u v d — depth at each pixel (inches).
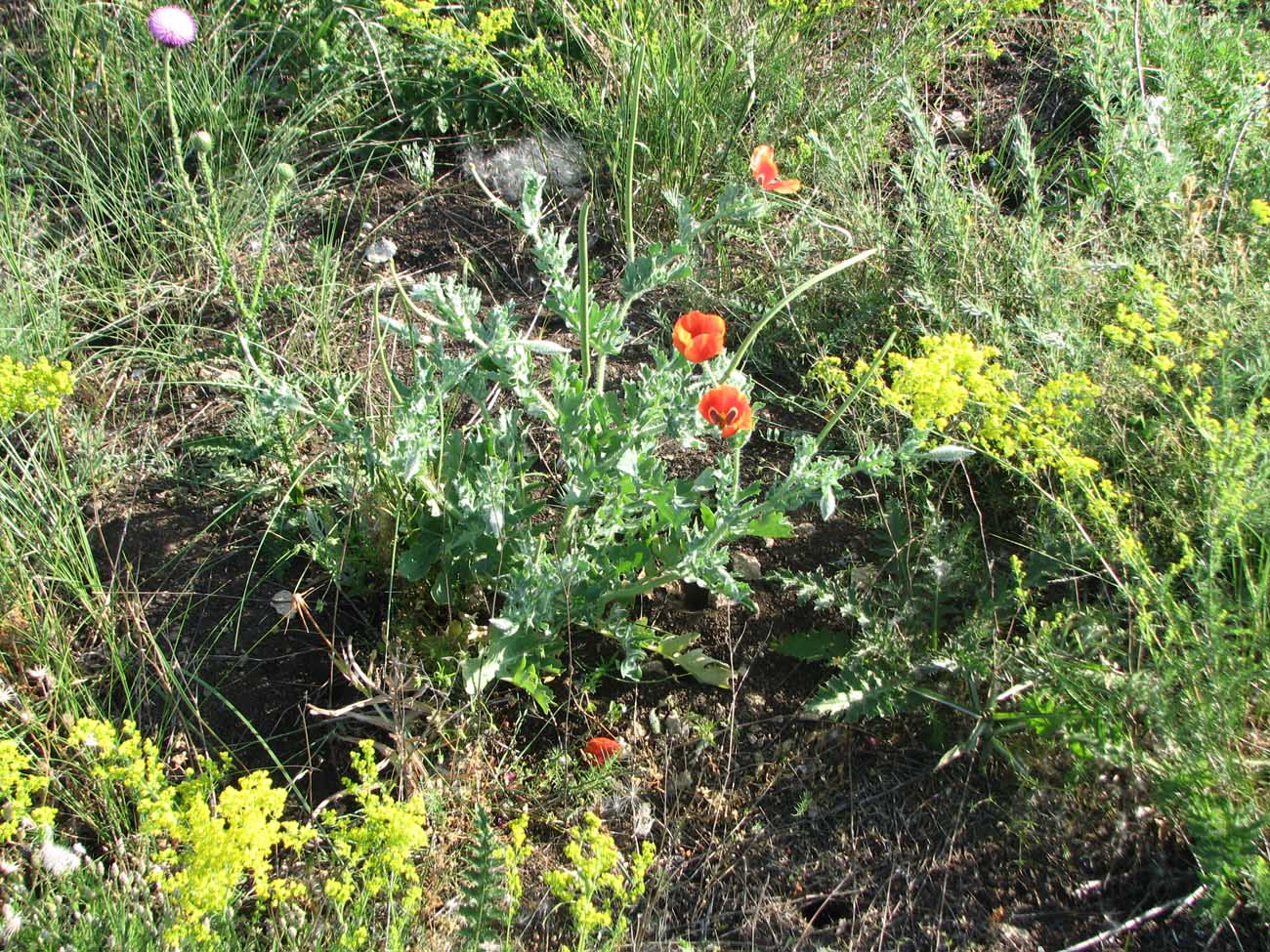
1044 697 95.1
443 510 102.9
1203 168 141.0
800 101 152.4
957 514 116.5
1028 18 173.9
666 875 94.3
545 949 89.7
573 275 143.6
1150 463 109.7
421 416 94.7
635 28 148.3
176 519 117.3
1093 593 109.0
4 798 91.4
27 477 108.5
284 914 83.7
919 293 122.6
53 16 155.6
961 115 163.8
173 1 161.0
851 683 98.8
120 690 103.1
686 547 98.1
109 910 78.6
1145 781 92.4
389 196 153.8
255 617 109.7
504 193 153.7
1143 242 129.1
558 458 122.0
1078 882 92.6
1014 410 109.7
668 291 142.4
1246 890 88.3
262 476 119.1
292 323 135.4
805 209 137.3
